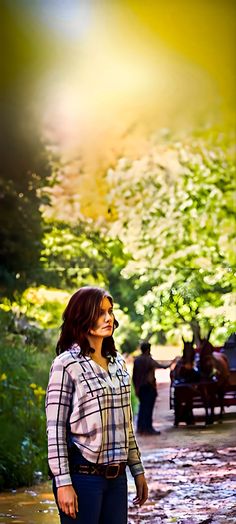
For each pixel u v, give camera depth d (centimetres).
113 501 481
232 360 1071
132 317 1261
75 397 478
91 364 485
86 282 1466
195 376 1070
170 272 1142
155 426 1138
